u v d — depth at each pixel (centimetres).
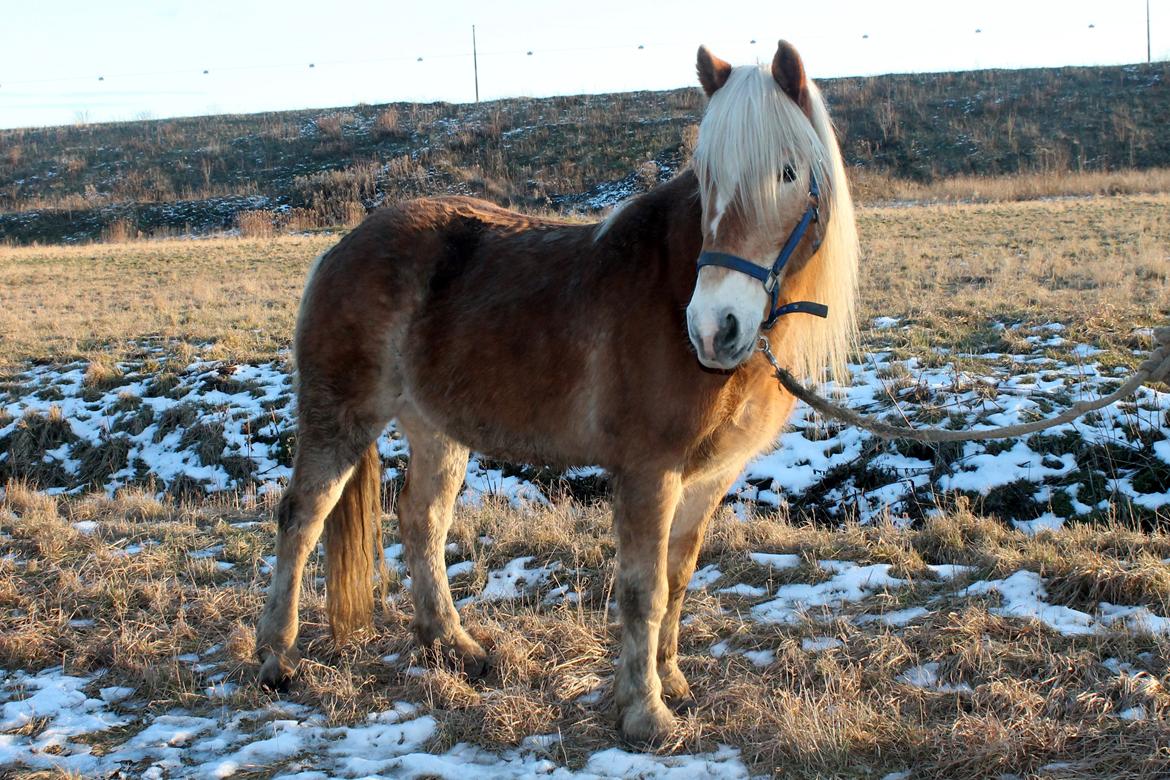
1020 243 1656
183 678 434
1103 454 661
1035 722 334
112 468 968
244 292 1742
